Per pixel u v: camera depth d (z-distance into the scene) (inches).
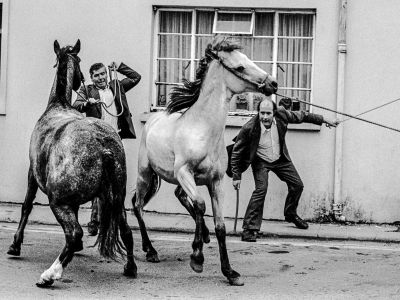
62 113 374.6
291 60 555.5
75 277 364.2
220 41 361.1
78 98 457.4
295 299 334.3
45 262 390.9
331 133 540.4
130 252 361.7
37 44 565.6
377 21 539.2
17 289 338.3
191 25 560.7
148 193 418.9
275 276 378.0
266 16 556.4
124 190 350.6
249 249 444.5
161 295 336.5
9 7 566.9
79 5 562.3
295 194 497.7
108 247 347.6
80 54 562.3
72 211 339.9
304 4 544.1
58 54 390.0
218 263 406.0
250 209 472.1
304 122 494.6
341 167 537.0
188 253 428.1
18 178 565.9
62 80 382.0
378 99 538.6
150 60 557.3
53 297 327.3
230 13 557.3
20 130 566.9
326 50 543.2
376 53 539.2
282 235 487.5
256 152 479.8
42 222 506.9
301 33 553.6
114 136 350.6
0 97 567.8
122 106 468.1
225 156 371.9
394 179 536.7
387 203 537.0
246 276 376.8
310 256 427.5
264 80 355.6
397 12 538.6
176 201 551.5
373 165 537.6
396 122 537.6
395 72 538.6
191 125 366.9
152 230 497.4
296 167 542.6
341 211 537.0
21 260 393.4
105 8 560.1
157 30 562.3
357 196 538.6
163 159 385.1
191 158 362.6
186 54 561.9
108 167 342.3
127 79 484.1
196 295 337.7
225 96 362.3
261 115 469.4
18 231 398.3
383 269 397.4
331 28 542.6
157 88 563.5
